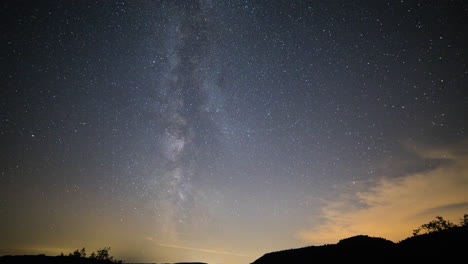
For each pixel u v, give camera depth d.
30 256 17.59
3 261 16.28
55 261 16.94
